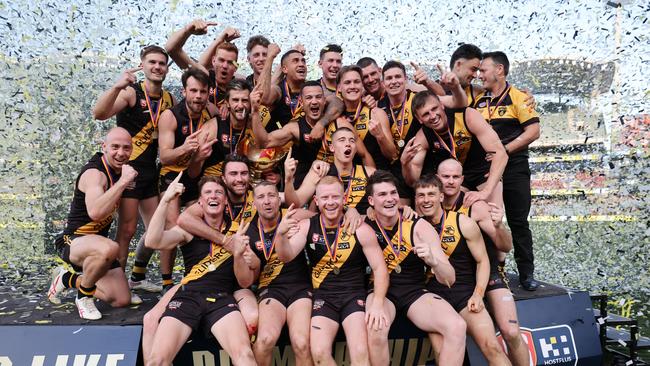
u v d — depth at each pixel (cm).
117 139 357
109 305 376
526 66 637
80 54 583
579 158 602
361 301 333
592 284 557
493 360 324
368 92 447
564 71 620
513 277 465
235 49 436
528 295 387
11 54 569
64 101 583
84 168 364
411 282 350
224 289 340
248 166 392
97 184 352
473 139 399
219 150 398
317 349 306
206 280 338
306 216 372
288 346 342
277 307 331
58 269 380
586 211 594
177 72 613
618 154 590
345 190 391
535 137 411
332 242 344
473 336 335
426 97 380
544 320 371
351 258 342
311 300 341
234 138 399
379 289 330
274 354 341
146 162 405
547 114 621
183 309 319
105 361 314
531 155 621
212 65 466
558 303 381
